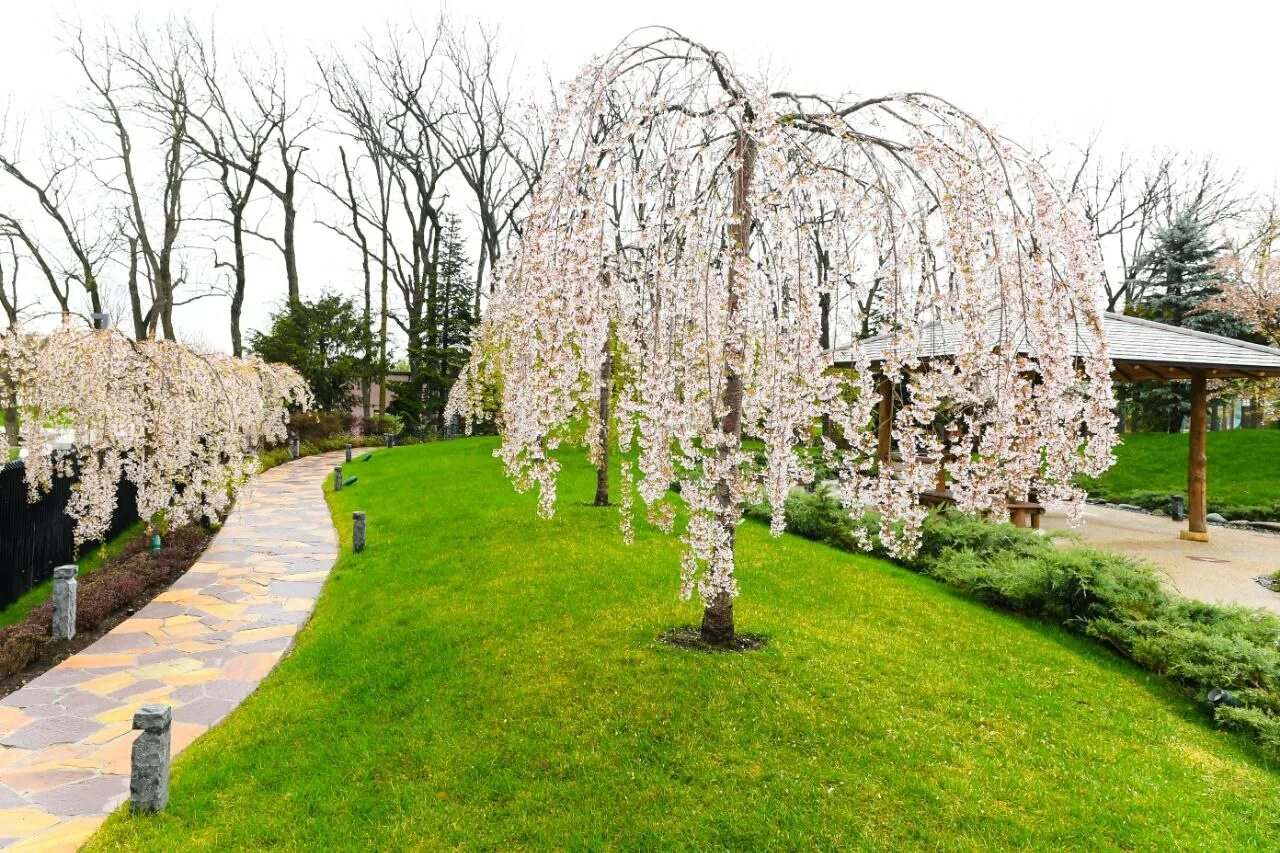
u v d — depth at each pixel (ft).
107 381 25.23
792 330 11.76
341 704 15.65
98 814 12.28
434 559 26.23
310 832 11.33
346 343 78.28
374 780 12.63
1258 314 60.90
